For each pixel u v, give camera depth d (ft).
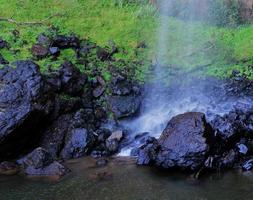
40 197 27.35
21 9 48.47
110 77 41.52
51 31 45.32
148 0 54.60
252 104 39.99
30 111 33.06
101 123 38.34
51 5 50.37
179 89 43.19
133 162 33.24
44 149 32.63
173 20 52.90
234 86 43.86
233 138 33.81
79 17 49.73
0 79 34.76
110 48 45.88
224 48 49.03
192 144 31.22
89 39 46.88
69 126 35.91
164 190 28.27
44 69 39.01
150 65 45.09
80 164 32.78
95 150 34.86
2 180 30.01
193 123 32.01
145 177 30.37
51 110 35.53
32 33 44.62
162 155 31.71
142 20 51.52
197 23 52.90
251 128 35.29
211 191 28.09
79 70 40.42
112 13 51.55
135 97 40.24
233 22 53.26
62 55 42.80
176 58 46.91
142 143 35.73
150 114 39.78
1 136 32.27
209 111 39.65
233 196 27.30
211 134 32.32
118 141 35.94
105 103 39.81
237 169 31.99
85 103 39.11
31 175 30.81
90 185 29.09
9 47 41.73
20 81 34.42
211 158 31.50
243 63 47.09
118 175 30.73
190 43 49.26
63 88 37.91
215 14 53.78
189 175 30.73
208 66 46.57
